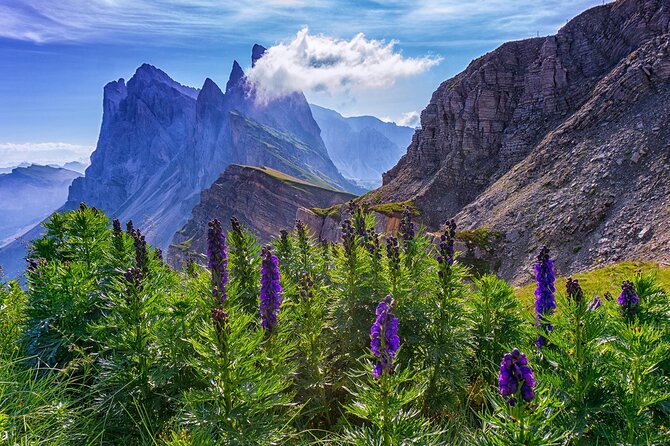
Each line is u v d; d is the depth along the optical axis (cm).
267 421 102
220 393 101
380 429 96
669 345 100
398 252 152
